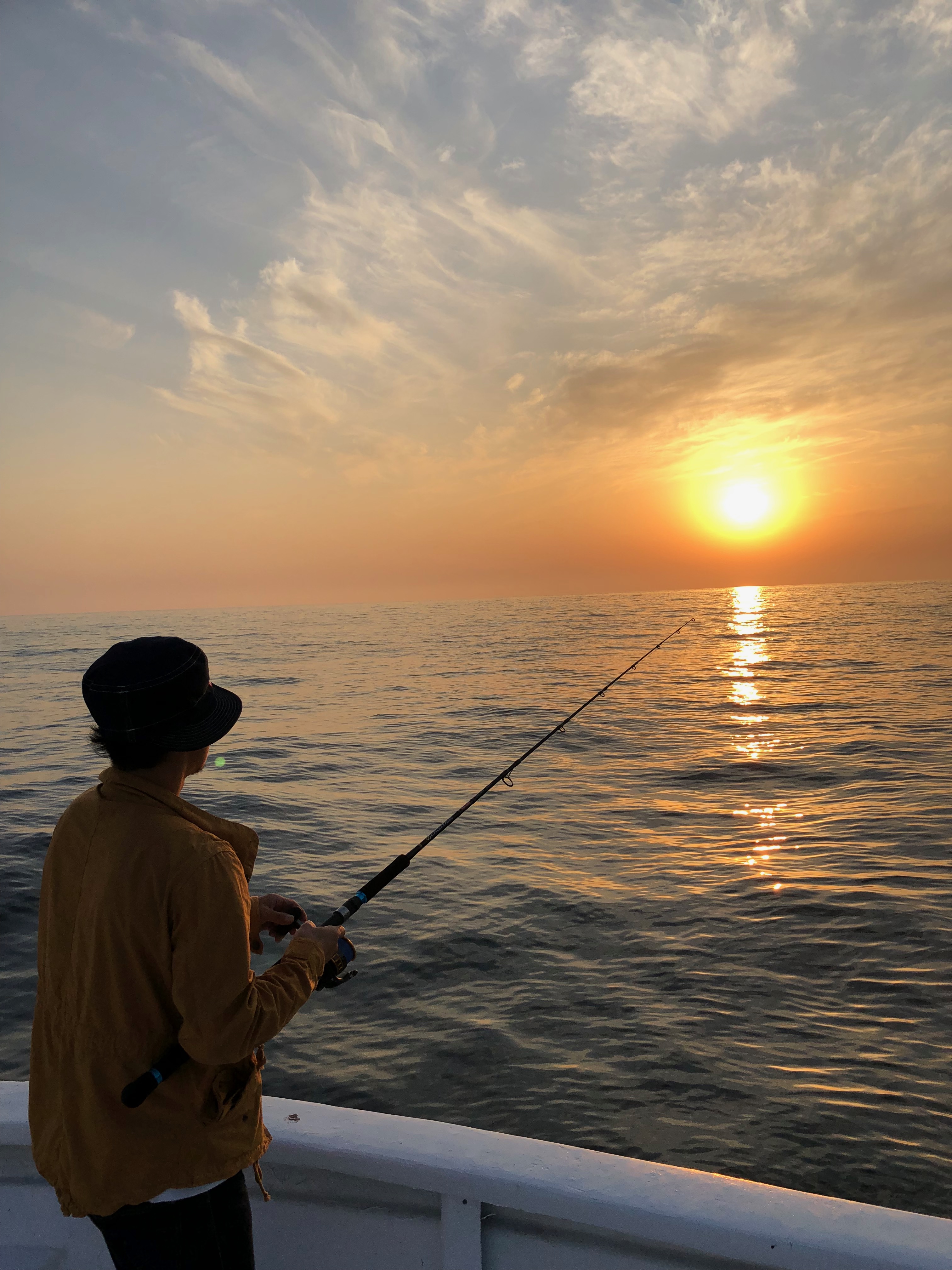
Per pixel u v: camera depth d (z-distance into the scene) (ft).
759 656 124.98
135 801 4.45
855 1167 12.89
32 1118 4.65
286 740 60.64
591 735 57.88
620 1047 16.24
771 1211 4.65
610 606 422.00
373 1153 5.16
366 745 57.41
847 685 84.89
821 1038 16.35
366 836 32.42
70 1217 5.21
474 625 262.47
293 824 34.55
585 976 19.20
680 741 53.93
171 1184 4.30
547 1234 5.03
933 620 210.59
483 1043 16.46
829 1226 4.54
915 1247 4.38
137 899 4.19
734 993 18.17
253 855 4.76
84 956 4.30
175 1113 4.31
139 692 4.39
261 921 5.54
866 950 19.99
